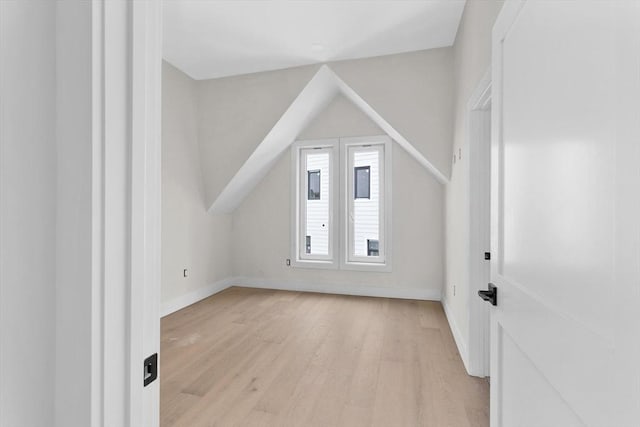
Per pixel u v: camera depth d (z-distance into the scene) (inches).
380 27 105.6
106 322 17.7
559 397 27.0
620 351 19.0
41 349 17.3
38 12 17.0
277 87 137.5
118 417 18.5
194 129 147.7
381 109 126.4
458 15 98.3
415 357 92.6
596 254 21.6
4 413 16.2
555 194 27.2
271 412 67.6
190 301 144.9
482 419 65.5
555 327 26.8
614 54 20.0
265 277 175.5
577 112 24.1
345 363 89.0
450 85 118.5
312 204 173.3
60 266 17.6
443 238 144.6
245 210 178.2
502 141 41.2
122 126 18.6
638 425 17.6
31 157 16.9
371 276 159.6
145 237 20.4
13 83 16.2
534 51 31.4
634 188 18.1
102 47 17.4
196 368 86.0
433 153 123.0
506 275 39.1
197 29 106.4
